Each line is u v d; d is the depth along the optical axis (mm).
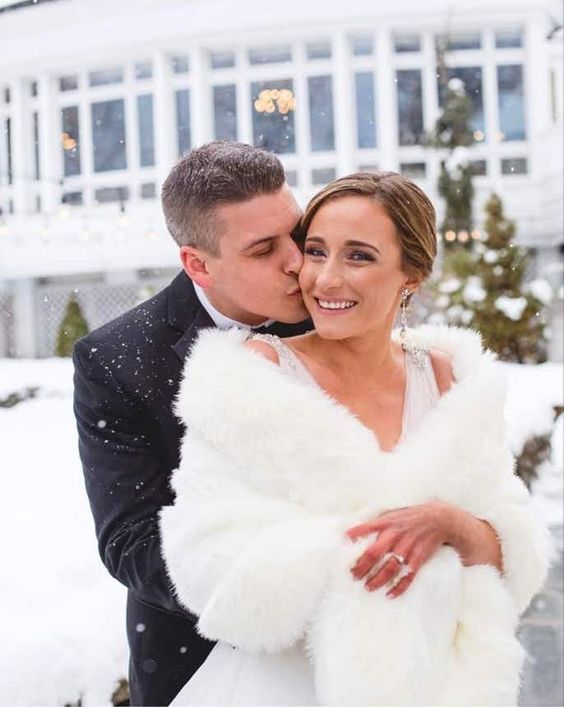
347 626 1310
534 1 13445
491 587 1442
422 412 1537
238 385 1387
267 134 13961
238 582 1299
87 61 14367
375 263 1450
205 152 1621
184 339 1733
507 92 13914
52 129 14703
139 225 14125
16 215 14977
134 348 1744
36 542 3705
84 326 13406
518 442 5926
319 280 1450
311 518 1362
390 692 1291
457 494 1433
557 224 13344
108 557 1625
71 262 14562
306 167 13836
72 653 2455
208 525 1354
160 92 14039
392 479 1404
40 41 14516
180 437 1707
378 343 1516
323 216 1465
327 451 1373
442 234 11992
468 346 1600
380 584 1321
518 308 10164
